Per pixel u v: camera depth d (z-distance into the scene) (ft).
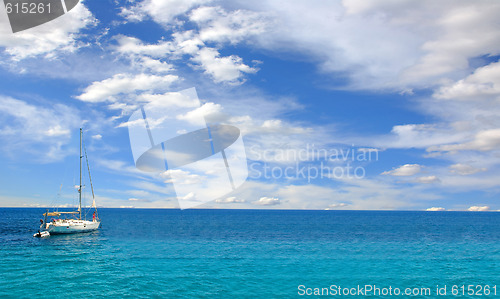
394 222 358.02
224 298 54.60
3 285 59.67
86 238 139.33
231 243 130.11
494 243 140.56
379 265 83.46
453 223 350.64
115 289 58.54
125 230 189.67
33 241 125.80
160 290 58.44
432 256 100.42
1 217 343.87
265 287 61.52
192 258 91.40
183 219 378.73
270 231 200.34
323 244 129.29
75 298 53.11
